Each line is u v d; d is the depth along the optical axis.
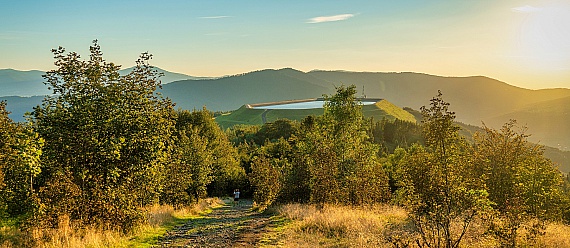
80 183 17.36
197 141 40.78
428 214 9.86
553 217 19.73
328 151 27.41
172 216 25.67
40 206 15.09
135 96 18.41
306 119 45.31
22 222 14.85
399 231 14.59
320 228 16.55
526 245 11.38
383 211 23.03
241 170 76.94
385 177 29.83
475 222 13.34
